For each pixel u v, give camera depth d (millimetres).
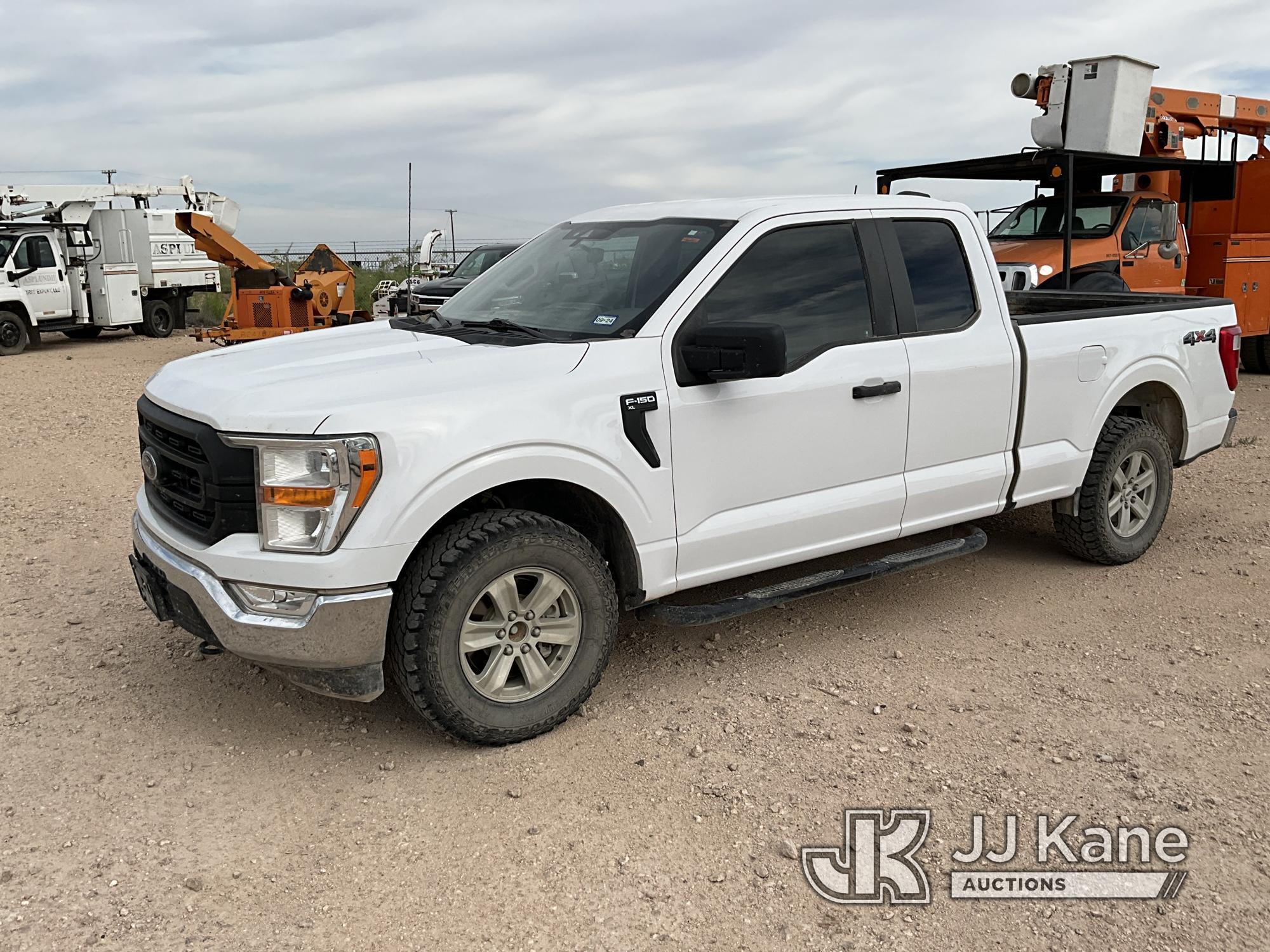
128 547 6180
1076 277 11617
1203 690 4227
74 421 10711
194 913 2881
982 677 4379
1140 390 5973
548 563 3717
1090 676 4379
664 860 3123
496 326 4312
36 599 5301
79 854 3143
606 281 4344
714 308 4125
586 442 3723
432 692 3553
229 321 18438
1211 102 13055
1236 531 6379
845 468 4469
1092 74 11492
